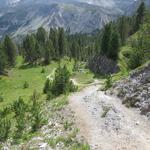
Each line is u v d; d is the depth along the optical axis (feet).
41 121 91.76
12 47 424.87
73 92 172.35
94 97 115.75
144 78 102.42
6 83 320.50
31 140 78.33
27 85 293.23
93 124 83.10
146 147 65.10
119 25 407.44
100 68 317.22
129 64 171.63
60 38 481.46
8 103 216.54
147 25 145.07
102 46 328.70
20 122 96.63
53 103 122.52
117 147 66.03
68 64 433.48
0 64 360.28
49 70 387.75
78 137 72.64
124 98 101.81
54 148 68.44
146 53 155.22
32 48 450.30
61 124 86.07
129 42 327.26
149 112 84.23
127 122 80.89
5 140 86.74
